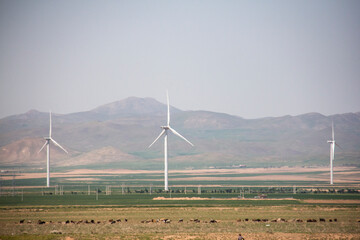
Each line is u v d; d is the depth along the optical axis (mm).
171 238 190125
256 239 188625
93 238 190500
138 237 192000
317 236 194625
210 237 192250
